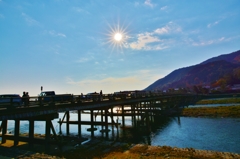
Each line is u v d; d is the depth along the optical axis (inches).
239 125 1196.5
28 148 687.1
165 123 1467.8
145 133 1099.3
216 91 4694.9
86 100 916.0
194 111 1930.4
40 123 1833.2
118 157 539.5
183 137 960.3
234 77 6328.7
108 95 1045.8
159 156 538.9
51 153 610.9
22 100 590.2
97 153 592.1
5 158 416.5
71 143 752.3
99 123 1096.8
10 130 1331.2
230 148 733.9
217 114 1688.0
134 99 1270.9
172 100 2529.5
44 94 954.1
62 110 689.0
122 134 1086.4
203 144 806.5
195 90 5388.8
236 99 3051.2
